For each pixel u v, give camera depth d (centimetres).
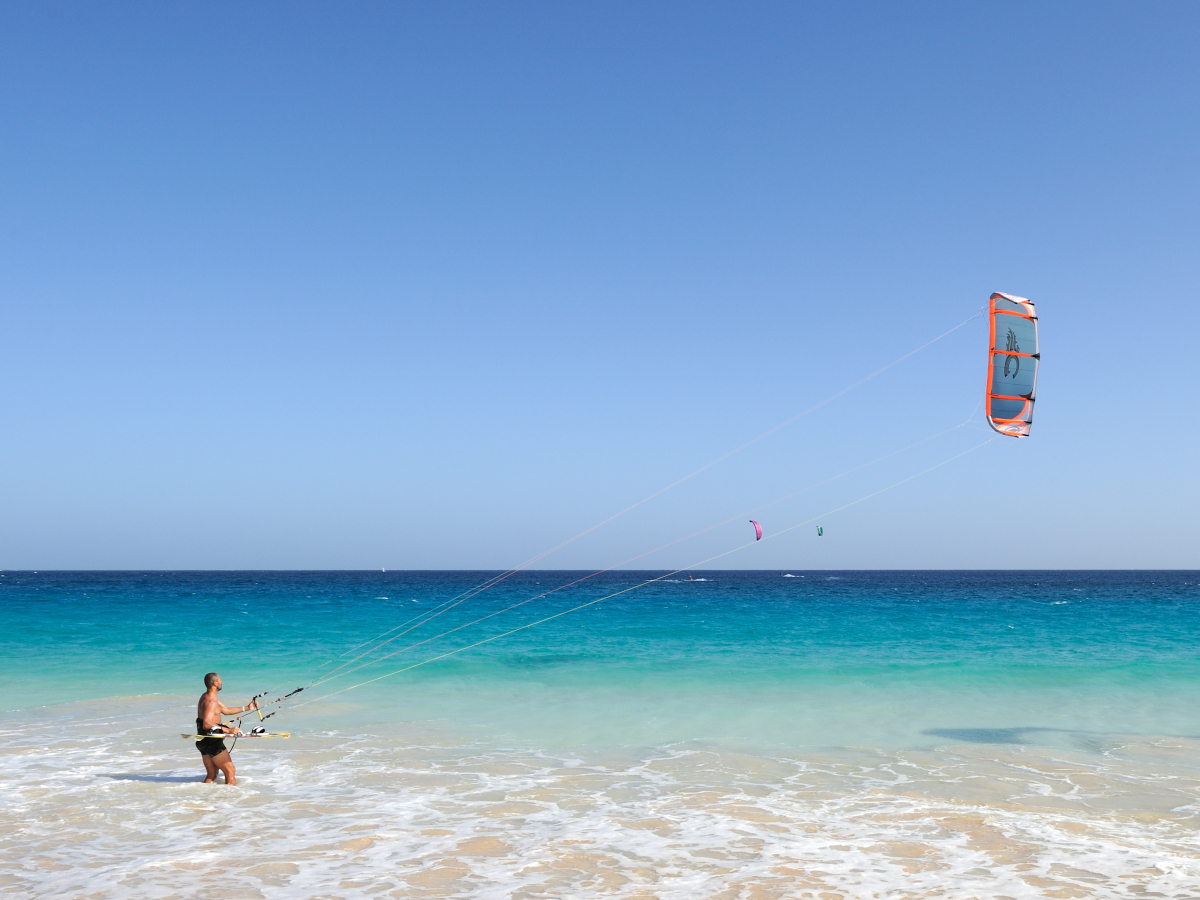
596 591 8194
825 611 4425
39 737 1321
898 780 1070
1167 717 1536
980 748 1272
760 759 1192
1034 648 2552
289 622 3525
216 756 1023
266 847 785
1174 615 3966
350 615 4028
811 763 1168
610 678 2003
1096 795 995
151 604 5069
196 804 937
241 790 1002
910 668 2139
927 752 1243
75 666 2155
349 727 1436
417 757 1198
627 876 709
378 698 1750
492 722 1481
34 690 1816
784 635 2969
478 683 1944
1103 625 3378
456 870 722
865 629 3206
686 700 1711
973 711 1587
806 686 1880
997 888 683
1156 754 1233
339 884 686
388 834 827
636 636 2942
